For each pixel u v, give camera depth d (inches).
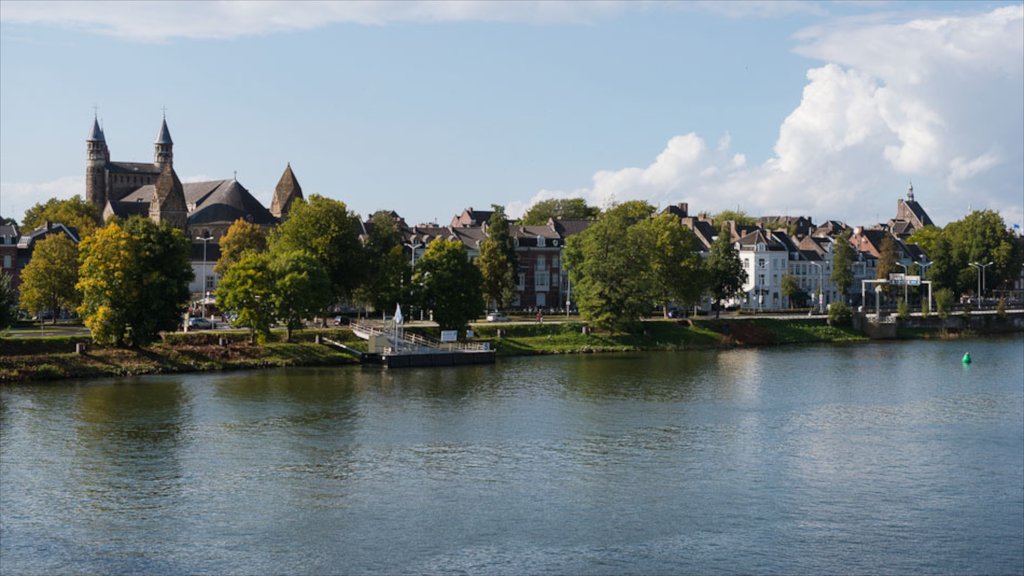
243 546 2420.0
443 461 3211.1
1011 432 3710.6
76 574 2250.2
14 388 4451.3
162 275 5137.8
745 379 5078.7
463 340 6156.5
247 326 5595.5
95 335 4972.9
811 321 7726.4
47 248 6353.3
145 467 3085.6
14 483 2896.2
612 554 2378.2
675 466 3171.8
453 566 2304.4
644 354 6368.1
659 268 7194.9
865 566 2309.3
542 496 2834.6
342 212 6304.1
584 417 3941.9
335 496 2819.9
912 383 4990.2
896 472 3115.2
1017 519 2642.7
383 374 5162.4
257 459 3201.3
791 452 3373.5
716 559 2349.9
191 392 4399.6
